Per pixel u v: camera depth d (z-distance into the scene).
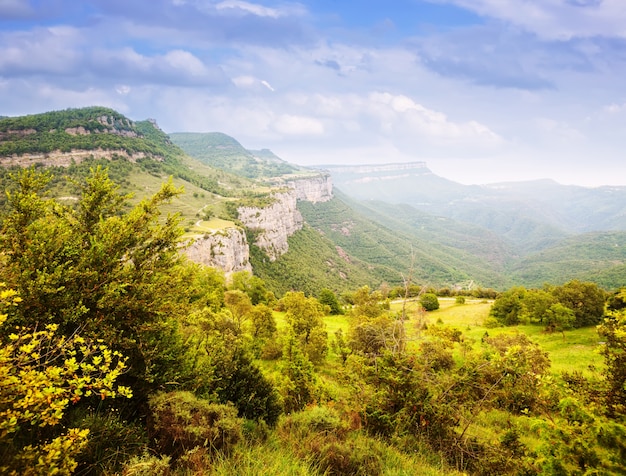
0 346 4.05
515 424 10.05
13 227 6.22
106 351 4.48
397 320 11.82
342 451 6.07
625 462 4.56
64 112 184.75
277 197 191.62
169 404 6.23
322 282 149.00
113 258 6.80
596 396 6.31
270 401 9.67
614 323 6.59
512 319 51.59
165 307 7.38
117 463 4.93
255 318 29.06
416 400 8.69
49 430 4.89
